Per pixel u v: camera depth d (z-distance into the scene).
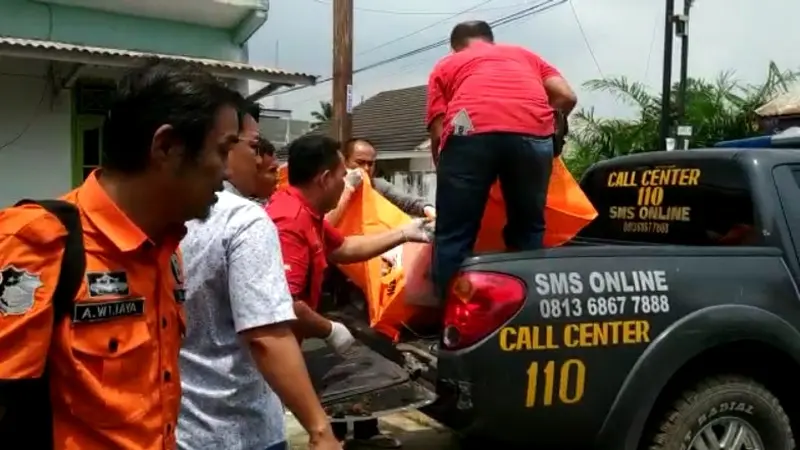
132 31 9.28
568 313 3.41
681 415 3.63
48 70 8.41
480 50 3.98
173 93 1.59
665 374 3.52
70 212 1.52
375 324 4.27
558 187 4.26
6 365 1.39
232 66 8.64
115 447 1.55
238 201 2.16
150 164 1.59
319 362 3.69
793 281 3.88
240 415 2.19
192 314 2.12
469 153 3.79
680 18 14.68
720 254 3.78
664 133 14.59
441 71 4.03
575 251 3.54
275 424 2.29
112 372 1.54
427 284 4.23
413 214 5.98
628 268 3.56
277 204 3.29
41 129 8.51
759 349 3.77
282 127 23.03
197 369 2.15
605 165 5.00
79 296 1.50
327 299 4.90
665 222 4.53
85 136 8.83
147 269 1.62
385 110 30.69
